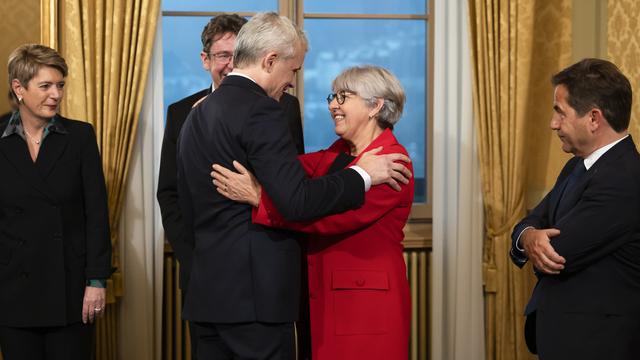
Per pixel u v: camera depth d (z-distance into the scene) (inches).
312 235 97.7
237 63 86.8
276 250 85.2
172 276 150.9
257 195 83.3
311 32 160.6
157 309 145.5
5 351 113.0
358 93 98.2
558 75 94.4
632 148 92.0
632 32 146.6
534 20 153.4
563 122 93.0
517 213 150.2
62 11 139.8
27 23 142.5
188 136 87.4
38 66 109.3
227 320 84.0
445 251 154.1
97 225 116.2
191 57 157.9
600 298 90.0
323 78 161.6
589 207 89.8
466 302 152.4
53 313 111.7
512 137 149.3
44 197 112.2
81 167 116.3
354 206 85.3
